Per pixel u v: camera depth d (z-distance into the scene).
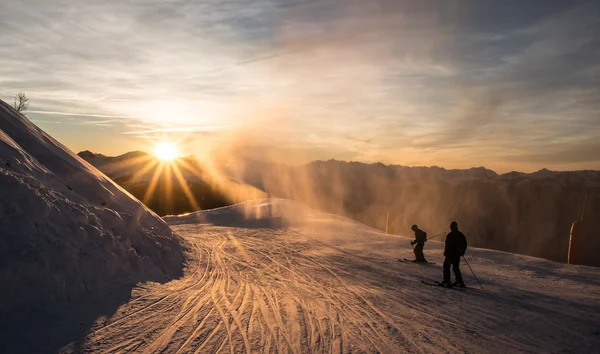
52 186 9.39
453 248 11.20
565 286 11.80
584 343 6.31
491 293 10.31
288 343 5.82
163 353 5.15
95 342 5.30
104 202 11.87
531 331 6.89
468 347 5.96
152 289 8.53
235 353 5.30
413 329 6.80
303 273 12.82
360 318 7.43
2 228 6.71
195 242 20.16
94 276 7.59
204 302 8.01
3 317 5.51
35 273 6.38
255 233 28.23
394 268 14.74
